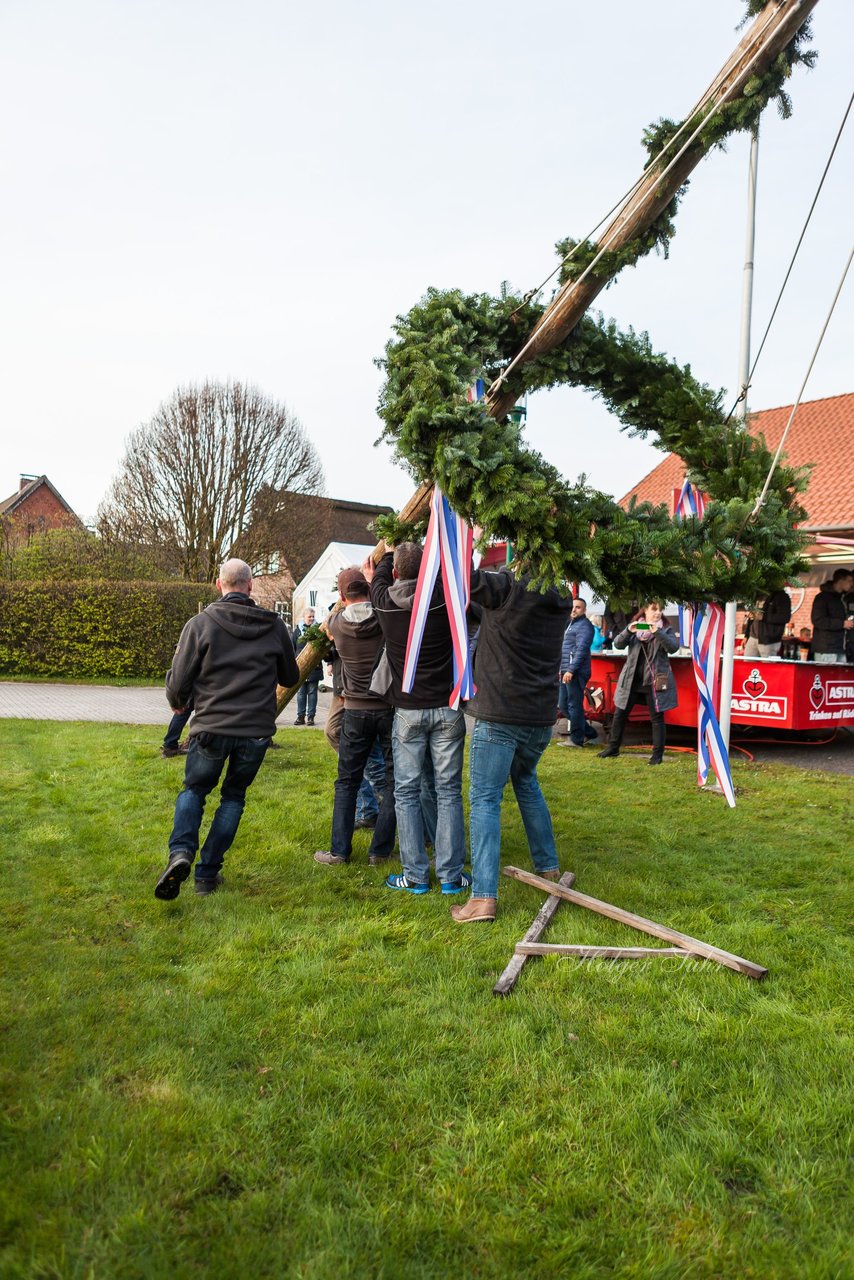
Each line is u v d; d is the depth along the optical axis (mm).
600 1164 2240
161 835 5301
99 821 5656
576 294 3988
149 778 7105
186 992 3166
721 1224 2043
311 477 31797
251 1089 2543
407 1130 2369
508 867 4574
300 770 7746
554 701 4191
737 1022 2998
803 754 9844
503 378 4191
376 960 3504
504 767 4098
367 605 4750
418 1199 2105
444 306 4211
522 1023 2957
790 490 4371
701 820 6172
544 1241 1976
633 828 5848
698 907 4277
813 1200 2137
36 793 6527
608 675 10688
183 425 28984
